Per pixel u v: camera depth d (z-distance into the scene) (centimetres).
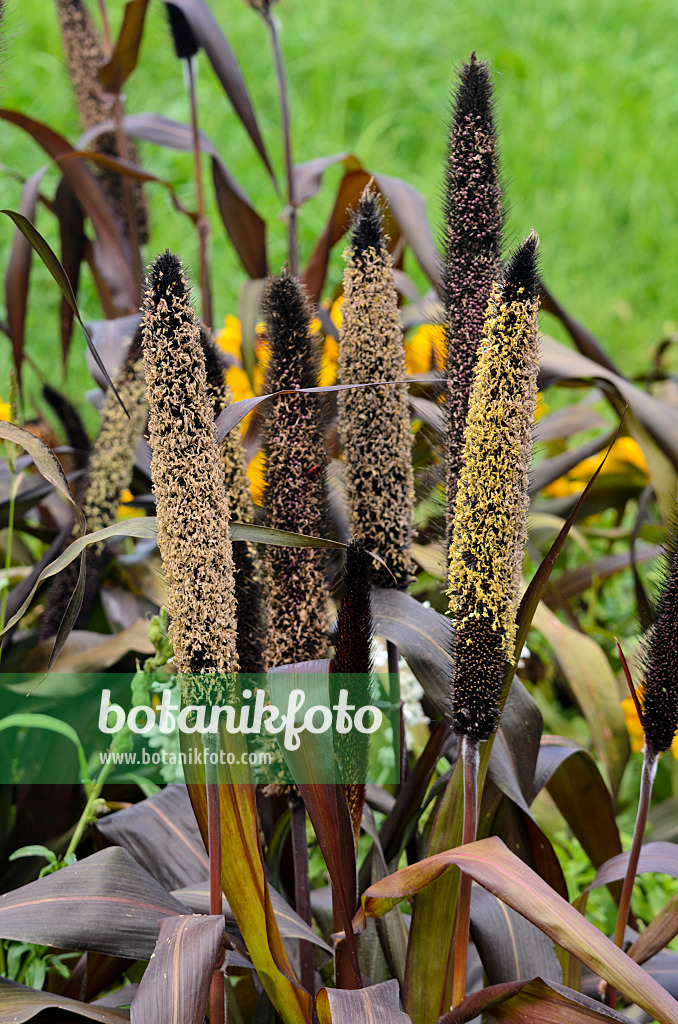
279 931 164
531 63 824
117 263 282
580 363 241
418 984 165
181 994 154
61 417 217
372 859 173
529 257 151
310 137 698
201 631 152
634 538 243
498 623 154
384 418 166
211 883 158
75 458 218
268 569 163
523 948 167
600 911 209
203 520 151
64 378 293
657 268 657
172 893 172
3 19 175
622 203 730
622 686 243
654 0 942
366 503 168
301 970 173
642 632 171
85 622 203
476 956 184
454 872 163
